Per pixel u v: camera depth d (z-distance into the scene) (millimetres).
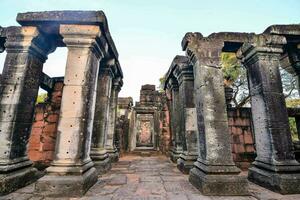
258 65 4797
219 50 4688
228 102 7734
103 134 6168
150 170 6281
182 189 4055
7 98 4297
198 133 4676
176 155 7695
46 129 6258
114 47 6199
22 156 4426
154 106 13234
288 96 10188
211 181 3721
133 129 12875
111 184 4418
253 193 3799
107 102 6496
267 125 4438
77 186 3533
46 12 4363
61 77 6656
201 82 4496
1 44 5102
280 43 4820
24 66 4496
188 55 5066
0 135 4074
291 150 4277
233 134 6602
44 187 3533
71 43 4355
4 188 3576
